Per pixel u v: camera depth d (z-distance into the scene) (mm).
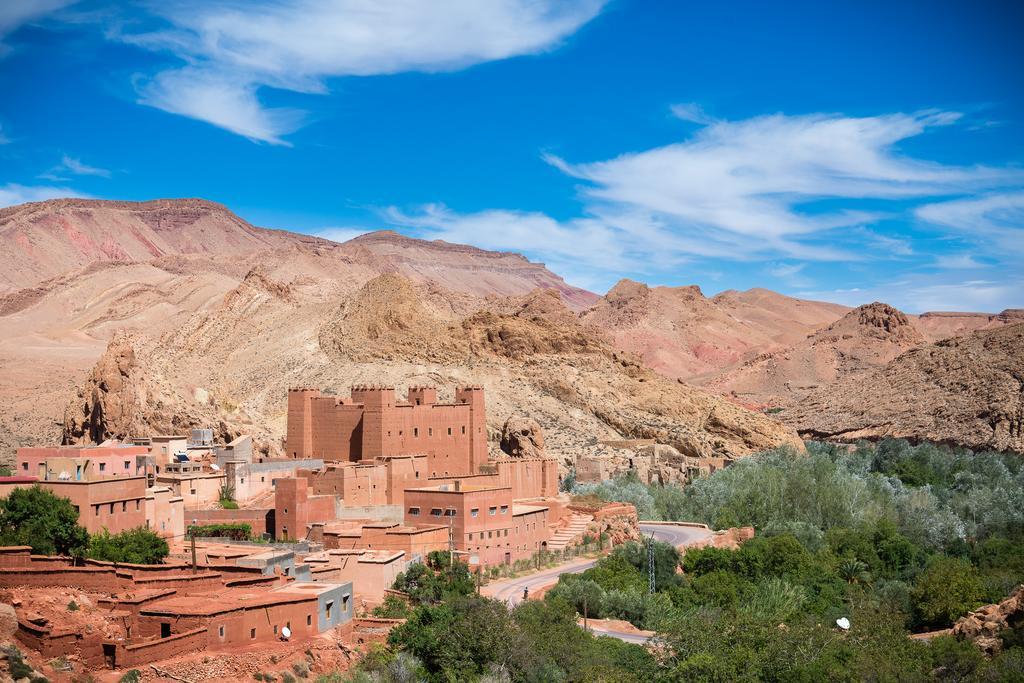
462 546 113000
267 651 72250
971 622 100188
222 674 68875
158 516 96875
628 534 142000
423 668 80625
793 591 123812
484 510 116000
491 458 167875
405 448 136250
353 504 119938
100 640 66250
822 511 175500
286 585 82000
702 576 128250
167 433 158750
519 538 122375
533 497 144875
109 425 160000
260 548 94812
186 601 72875
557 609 95688
